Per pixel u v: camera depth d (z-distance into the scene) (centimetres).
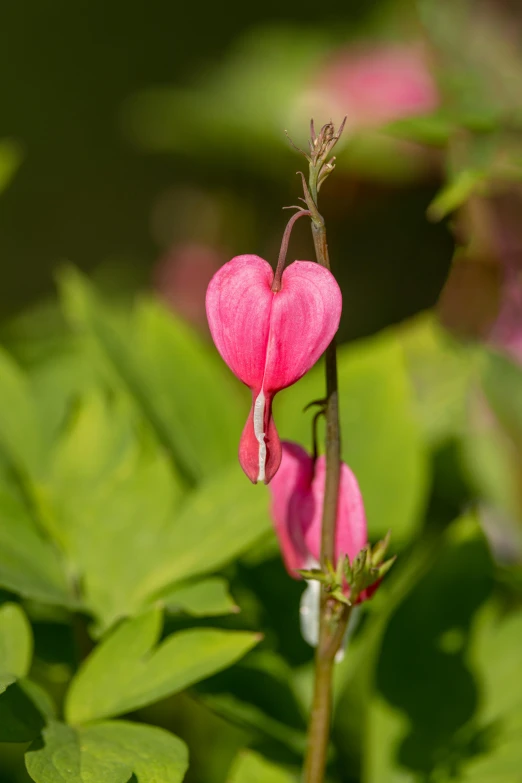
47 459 52
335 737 52
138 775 45
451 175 53
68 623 51
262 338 43
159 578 49
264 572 52
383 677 51
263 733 49
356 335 78
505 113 53
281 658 51
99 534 50
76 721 46
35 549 49
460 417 59
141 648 47
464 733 50
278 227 90
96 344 54
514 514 57
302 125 82
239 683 50
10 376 53
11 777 53
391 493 53
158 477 51
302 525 46
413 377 61
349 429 53
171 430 54
